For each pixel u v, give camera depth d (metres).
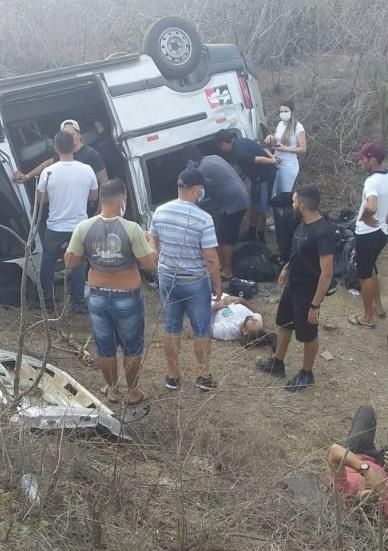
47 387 4.57
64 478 3.40
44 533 3.06
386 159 9.04
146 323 6.34
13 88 6.33
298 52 10.89
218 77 7.22
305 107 9.82
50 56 9.70
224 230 7.00
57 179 5.94
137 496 3.48
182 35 6.96
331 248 5.05
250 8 11.02
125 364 4.78
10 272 6.25
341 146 9.23
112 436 4.08
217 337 6.13
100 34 10.40
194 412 4.19
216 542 3.27
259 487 3.71
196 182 4.97
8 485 3.31
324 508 3.62
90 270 4.66
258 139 7.54
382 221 6.21
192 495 3.59
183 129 6.97
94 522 3.12
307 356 5.46
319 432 5.01
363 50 10.43
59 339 5.69
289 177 7.72
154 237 5.11
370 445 4.23
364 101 9.70
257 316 6.14
